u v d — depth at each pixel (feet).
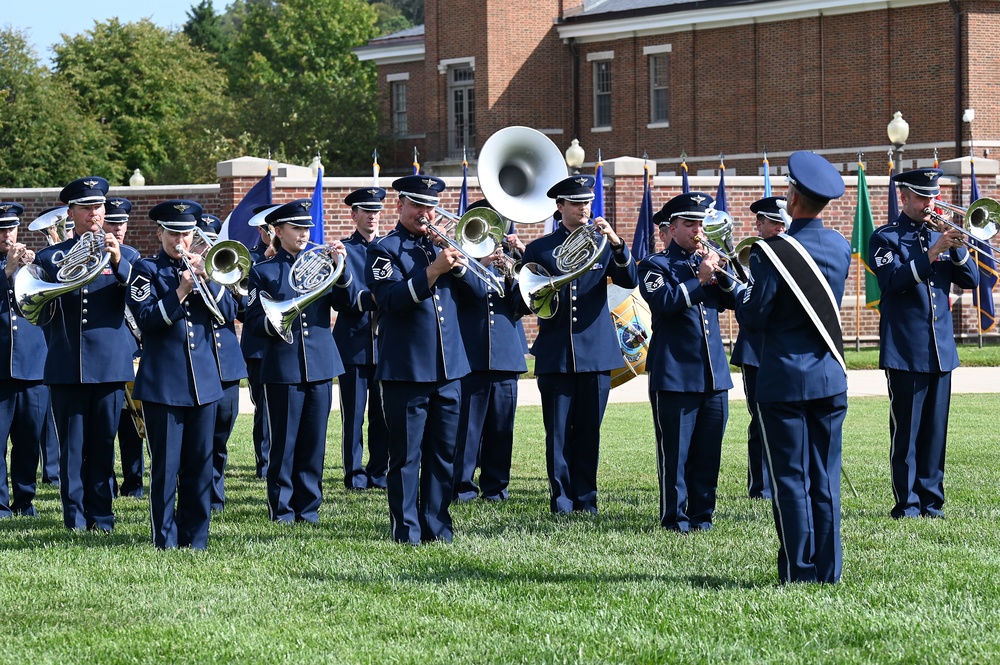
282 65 223.71
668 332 32.65
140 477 40.57
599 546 30.04
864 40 124.36
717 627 22.49
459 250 29.73
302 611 24.17
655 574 26.96
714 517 34.22
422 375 30.01
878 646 21.22
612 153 144.15
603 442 50.31
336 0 225.97
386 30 354.95
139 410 39.50
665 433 32.42
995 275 79.77
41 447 42.88
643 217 79.46
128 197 84.99
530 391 69.36
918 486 33.68
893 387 33.58
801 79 128.98
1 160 167.02
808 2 126.93
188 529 30.71
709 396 32.50
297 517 34.71
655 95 141.49
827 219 92.12
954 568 26.76
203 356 30.55
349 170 161.89
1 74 167.43
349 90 165.07
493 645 21.66
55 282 32.09
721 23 134.31
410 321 30.19
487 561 28.40
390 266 30.04
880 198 92.68
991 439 49.06
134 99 206.80
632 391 70.85
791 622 22.61
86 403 33.17
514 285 34.86
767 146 131.85
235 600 24.94
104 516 33.45
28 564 28.22
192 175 165.89
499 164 35.04
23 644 22.02
